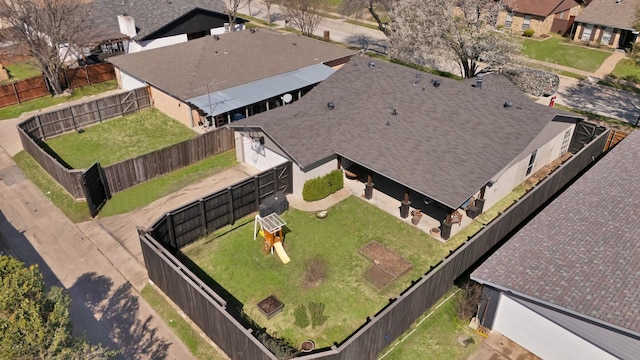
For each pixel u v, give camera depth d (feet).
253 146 86.69
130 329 55.52
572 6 186.50
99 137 100.94
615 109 118.21
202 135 90.27
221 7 167.53
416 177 69.31
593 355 47.01
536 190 73.05
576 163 84.17
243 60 117.29
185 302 54.70
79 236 71.56
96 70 130.52
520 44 115.44
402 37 126.52
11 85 115.85
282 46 128.06
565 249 53.62
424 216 75.56
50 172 85.15
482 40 113.50
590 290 46.75
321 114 85.10
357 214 75.97
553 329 48.88
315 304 57.82
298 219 74.69
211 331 52.19
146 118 109.91
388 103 86.79
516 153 71.82
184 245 68.23
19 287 41.14
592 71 146.00
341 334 54.29
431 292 55.67
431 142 75.92
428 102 85.35
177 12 149.07
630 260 50.65
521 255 53.47
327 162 79.30
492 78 100.01
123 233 72.18
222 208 71.00
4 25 127.13
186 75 107.55
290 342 53.01
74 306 58.65
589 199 63.41
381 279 62.44
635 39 160.45
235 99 99.30
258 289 60.75
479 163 70.69
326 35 180.14
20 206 78.54
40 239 70.85
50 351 38.04
